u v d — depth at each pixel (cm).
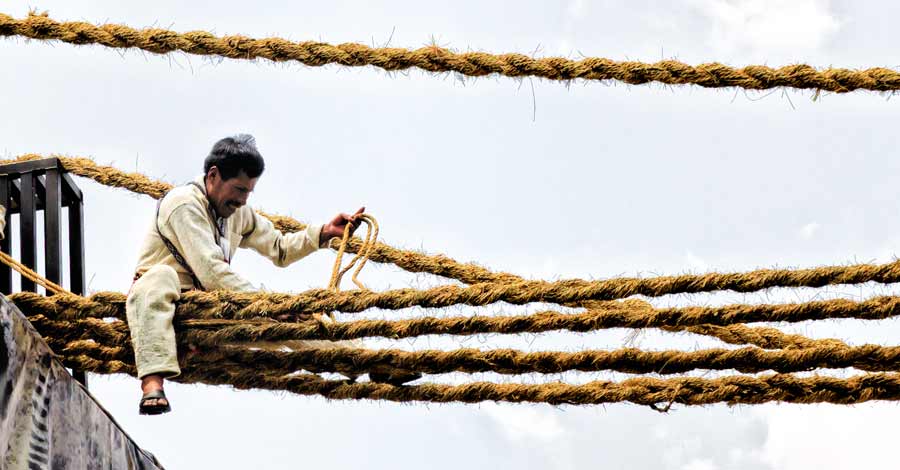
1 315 576
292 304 684
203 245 714
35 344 602
